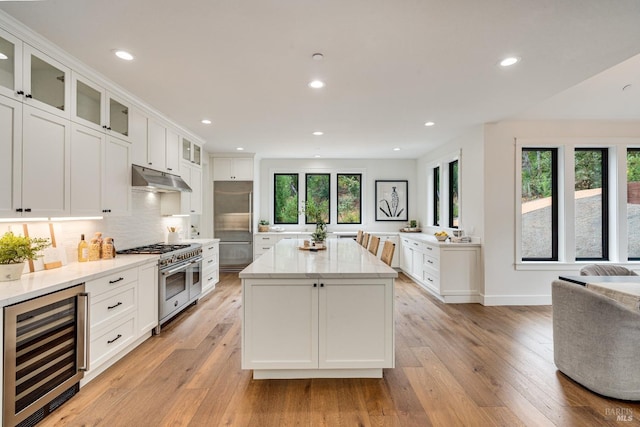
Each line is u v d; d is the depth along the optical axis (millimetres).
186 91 3002
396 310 4094
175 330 3381
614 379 2092
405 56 2309
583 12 1787
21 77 1974
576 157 4438
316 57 2318
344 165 6969
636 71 3336
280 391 2217
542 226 4426
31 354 1804
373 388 2258
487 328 3447
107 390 2225
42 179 2148
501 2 1705
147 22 1896
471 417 1939
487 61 2387
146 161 3473
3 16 1821
